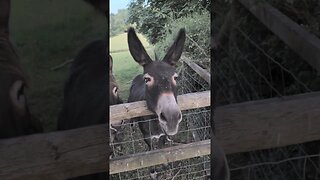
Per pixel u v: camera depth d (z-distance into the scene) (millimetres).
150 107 3125
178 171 3322
